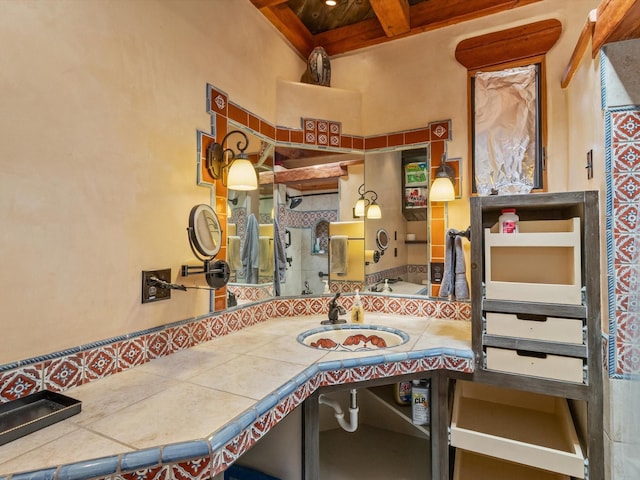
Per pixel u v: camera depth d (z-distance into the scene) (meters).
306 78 2.26
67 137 1.01
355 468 1.66
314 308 2.07
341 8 2.04
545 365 1.34
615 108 1.17
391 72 2.11
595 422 1.26
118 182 1.16
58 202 0.99
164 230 1.33
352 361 1.31
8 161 0.88
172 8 1.36
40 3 0.95
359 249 2.12
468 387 1.89
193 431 0.81
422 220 2.01
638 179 1.15
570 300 1.31
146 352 1.25
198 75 1.48
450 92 1.95
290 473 1.38
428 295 1.99
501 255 1.60
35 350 0.94
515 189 1.75
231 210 1.68
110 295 1.13
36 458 0.71
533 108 1.77
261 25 1.89
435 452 1.47
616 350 1.18
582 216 1.31
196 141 1.47
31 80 0.93
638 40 1.14
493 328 1.42
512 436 1.50
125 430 0.81
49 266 0.97
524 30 1.77
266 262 1.93
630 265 1.16
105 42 1.11
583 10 1.67
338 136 2.12
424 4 1.98
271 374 1.16
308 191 2.07
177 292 1.38
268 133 1.92
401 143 2.07
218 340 1.55
